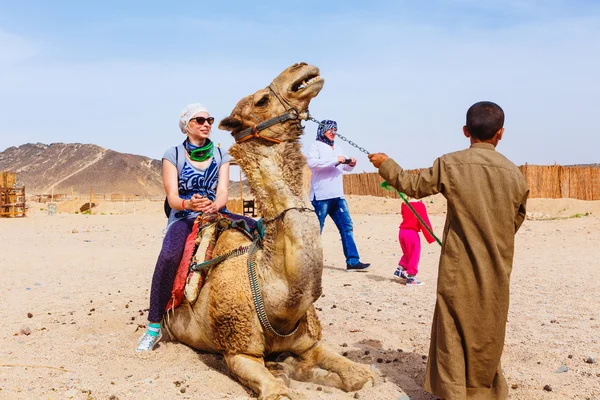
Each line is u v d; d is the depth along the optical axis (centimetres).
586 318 772
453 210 445
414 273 1030
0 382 532
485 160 446
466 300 437
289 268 473
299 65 495
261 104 495
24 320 788
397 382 538
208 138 638
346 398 493
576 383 527
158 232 2369
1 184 3600
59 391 511
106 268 1295
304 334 529
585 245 1612
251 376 494
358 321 770
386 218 2920
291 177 487
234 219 607
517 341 663
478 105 462
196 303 566
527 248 1571
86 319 784
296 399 479
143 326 740
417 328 731
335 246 1683
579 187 3475
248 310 504
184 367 568
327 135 1119
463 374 437
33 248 1709
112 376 549
